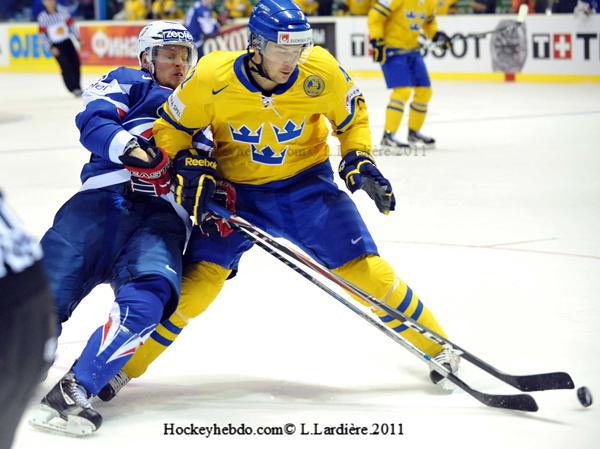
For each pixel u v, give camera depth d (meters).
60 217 9.50
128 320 8.68
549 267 14.62
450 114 36.19
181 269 9.24
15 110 42.19
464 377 10.05
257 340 11.48
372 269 9.70
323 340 11.44
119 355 8.70
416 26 27.92
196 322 12.23
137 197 9.59
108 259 9.42
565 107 36.91
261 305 12.94
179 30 9.98
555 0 45.34
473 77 48.00
